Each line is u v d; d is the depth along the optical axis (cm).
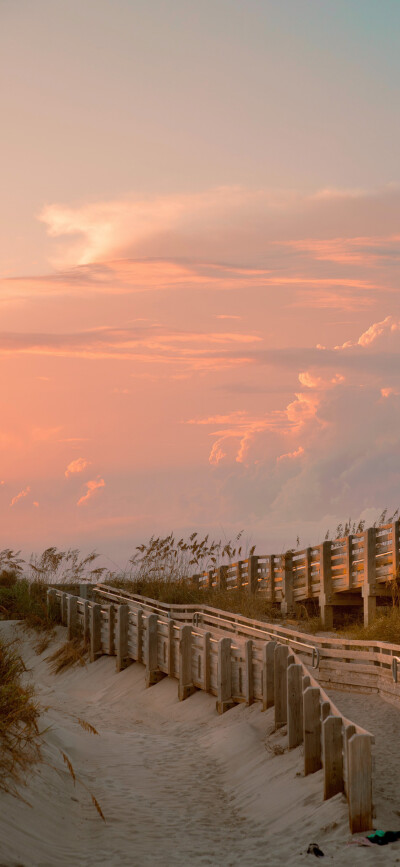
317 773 1125
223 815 1122
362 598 2712
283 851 927
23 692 1248
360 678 1600
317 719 1150
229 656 1684
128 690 2061
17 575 3222
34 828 962
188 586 2884
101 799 1171
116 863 918
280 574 2962
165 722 1753
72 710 1919
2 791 995
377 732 1313
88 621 2527
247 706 1620
